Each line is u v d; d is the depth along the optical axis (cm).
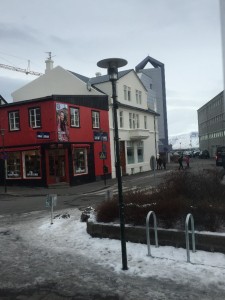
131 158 3788
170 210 841
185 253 758
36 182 2762
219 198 998
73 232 1020
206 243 752
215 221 796
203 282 618
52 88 3562
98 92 3353
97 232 936
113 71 732
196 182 1073
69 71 3616
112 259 770
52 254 841
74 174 2805
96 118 3142
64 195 2208
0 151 2962
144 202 972
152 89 5991
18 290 635
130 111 3794
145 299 568
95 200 1808
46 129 2689
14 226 1213
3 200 2111
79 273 703
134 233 862
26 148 2797
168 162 6103
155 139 4491
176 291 590
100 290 615
